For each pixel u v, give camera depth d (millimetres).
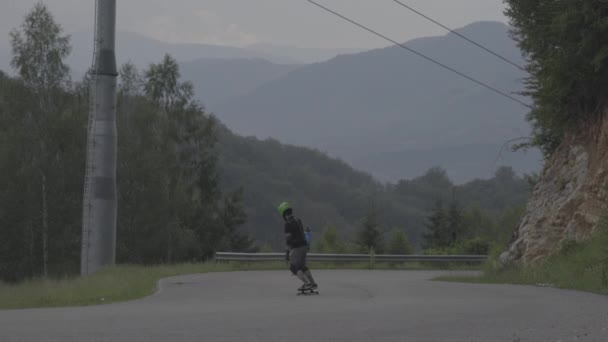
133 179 56719
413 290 17062
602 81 20859
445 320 9062
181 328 8258
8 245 49688
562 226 21469
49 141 51281
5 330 7984
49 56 52156
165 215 57812
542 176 24844
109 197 25359
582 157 22250
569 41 20500
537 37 21562
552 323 8492
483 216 102750
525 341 6980
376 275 29031
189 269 29422
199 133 65438
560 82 21297
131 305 13023
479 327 8242
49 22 52406
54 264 51062
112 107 25469
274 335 7586
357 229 90188
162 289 18031
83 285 17016
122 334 7641
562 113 23172
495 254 25938
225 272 29734
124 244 56500
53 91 52219
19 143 50281
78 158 51594
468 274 27891
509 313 9984
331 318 9461
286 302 13250
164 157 61250
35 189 50094
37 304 13977
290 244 16156
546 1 21109
